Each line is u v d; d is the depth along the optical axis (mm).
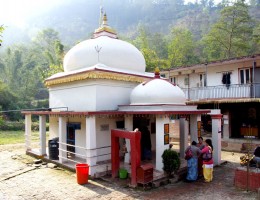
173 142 19984
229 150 16969
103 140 12156
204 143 10734
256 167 9742
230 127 18219
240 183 9352
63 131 12055
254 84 16953
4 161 13383
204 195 8625
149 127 14055
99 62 12961
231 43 36219
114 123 12625
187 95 20891
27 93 44656
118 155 10266
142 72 14344
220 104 18391
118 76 12305
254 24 49781
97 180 10023
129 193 8734
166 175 10062
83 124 12523
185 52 43781
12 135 25172
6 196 8625
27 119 14977
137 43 49531
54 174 10898
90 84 11992
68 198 8367
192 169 10125
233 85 18125
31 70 48531
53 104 14391
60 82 13305
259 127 17578
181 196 8531
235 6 35469
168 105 10836
